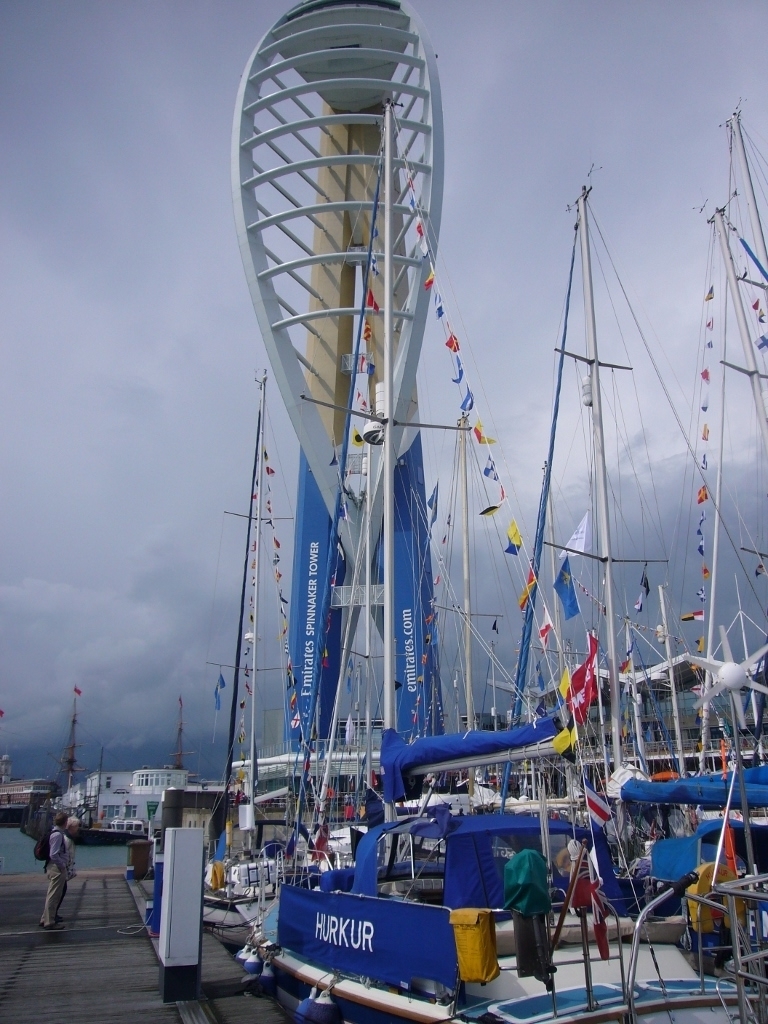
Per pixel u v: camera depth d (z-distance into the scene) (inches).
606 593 551.5
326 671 1072.8
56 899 454.6
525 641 505.0
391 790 351.9
